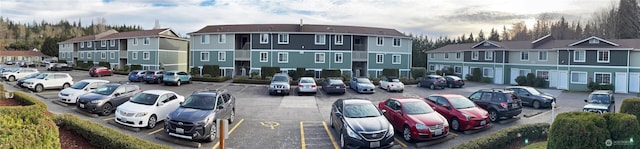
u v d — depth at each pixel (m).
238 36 43.78
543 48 39.91
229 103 14.73
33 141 5.45
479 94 17.44
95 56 60.78
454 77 35.22
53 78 25.64
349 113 12.34
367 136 10.92
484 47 45.78
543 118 17.98
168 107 14.59
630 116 7.85
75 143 9.63
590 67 35.41
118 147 8.70
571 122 7.70
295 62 41.56
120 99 16.53
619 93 33.06
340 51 41.84
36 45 104.00
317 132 13.59
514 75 42.94
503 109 16.09
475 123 13.79
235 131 13.52
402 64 44.91
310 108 19.69
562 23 87.62
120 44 55.56
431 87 33.16
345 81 35.00
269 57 41.59
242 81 34.44
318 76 41.50
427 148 11.65
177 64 54.38
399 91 30.03
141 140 8.98
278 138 12.56
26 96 16.73
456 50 50.22
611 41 34.66
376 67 43.22
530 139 11.48
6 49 97.69
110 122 14.07
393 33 45.19
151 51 50.78
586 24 77.81
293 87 31.31
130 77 34.91
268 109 19.03
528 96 22.22
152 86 31.09
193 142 11.43
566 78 37.09
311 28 43.00
